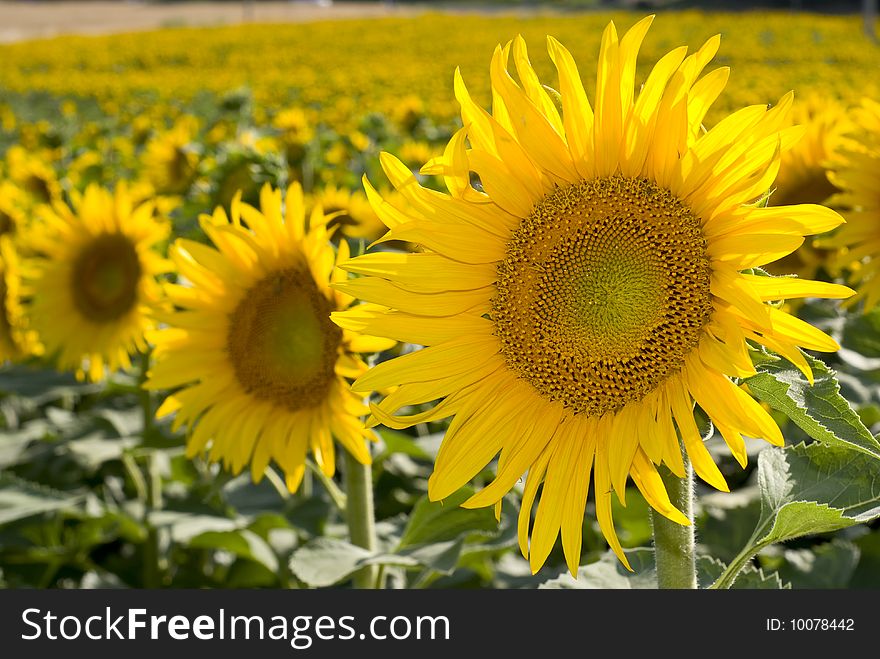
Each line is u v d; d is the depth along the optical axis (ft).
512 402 6.91
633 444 6.32
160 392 16.39
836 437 5.55
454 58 102.47
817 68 62.59
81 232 15.66
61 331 15.80
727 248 5.93
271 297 10.61
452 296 6.92
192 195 18.48
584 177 6.64
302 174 18.63
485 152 6.59
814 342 5.65
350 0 334.03
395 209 6.82
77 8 306.76
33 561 15.81
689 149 6.00
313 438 10.33
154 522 13.44
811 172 14.58
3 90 79.30
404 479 16.12
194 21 262.47
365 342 9.87
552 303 6.71
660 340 6.30
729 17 147.64
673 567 6.57
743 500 13.56
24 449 18.56
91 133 34.01
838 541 12.24
